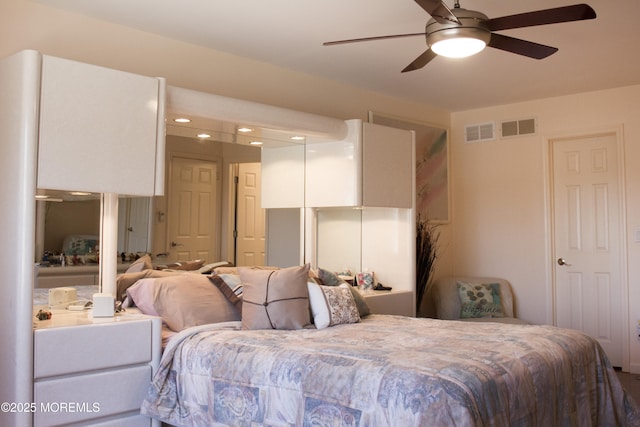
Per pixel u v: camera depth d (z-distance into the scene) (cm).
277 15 354
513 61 445
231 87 426
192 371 288
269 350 269
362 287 485
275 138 438
